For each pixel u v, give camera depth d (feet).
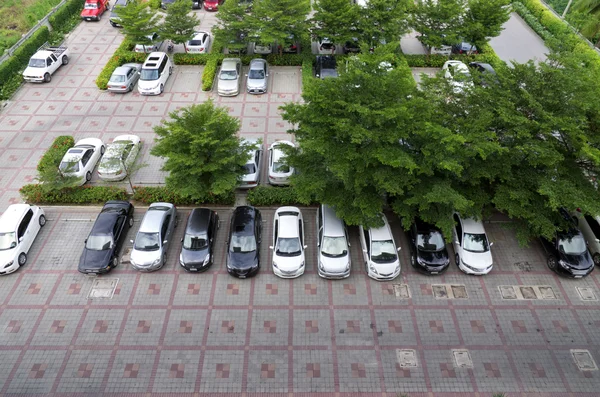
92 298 56.80
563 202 52.80
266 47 102.89
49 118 85.51
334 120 51.11
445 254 59.98
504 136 57.82
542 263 62.44
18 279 58.70
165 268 60.80
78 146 74.74
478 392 48.19
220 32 95.09
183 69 100.32
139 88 90.99
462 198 51.03
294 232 60.44
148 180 73.87
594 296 58.29
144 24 96.78
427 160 52.90
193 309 55.83
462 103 60.23
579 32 110.22
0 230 59.52
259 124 84.84
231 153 62.54
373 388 48.34
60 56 99.09
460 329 54.29
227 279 59.62
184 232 62.90
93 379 48.62
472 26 94.58
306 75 95.71
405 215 57.36
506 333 53.98
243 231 60.95
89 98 91.30
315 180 56.75
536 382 49.16
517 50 110.22
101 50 107.65
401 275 60.54
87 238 61.36
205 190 61.87
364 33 94.63
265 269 60.80
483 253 60.03
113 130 83.15
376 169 53.88
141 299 56.85
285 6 92.48
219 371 49.62
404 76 53.67
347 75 52.44
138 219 67.26
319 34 95.25
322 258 58.65
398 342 52.75
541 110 53.47
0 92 90.89
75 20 118.52
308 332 53.57
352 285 59.16
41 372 49.11
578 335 53.93
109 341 52.19
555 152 53.36
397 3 94.84
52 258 61.57
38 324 53.67
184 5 97.25
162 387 48.06
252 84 91.35
